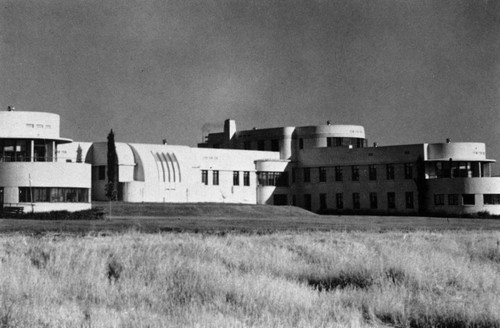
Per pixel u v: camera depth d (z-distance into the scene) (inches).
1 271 805.9
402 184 3651.6
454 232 1808.6
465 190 3383.4
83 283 772.0
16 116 2738.7
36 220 2314.2
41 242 1191.6
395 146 3688.5
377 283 824.9
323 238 1456.7
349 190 3870.6
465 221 2787.9
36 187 2662.4
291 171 4089.6
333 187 3939.5
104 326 582.6
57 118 2832.2
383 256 978.7
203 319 600.7
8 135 2721.5
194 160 3671.3
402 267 883.4
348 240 1387.8
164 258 912.3
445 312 668.1
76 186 2738.7
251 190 3956.7
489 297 727.7
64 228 1831.9
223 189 3826.3
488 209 3351.4
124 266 865.5
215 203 3518.7
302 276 916.6
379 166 3754.9
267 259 978.7
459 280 858.1
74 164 2738.7
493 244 1259.2
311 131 4092.0
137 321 597.3
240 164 3914.9
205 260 946.7
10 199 2647.6
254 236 1502.2
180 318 610.9
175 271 831.7
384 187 3722.9
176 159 3572.8
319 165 4003.4
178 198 3535.9
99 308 661.3
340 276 888.3
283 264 963.3
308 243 1231.5
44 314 622.2
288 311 660.1
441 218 3125.0
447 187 3444.9
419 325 650.2
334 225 2304.4
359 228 2080.5
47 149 2839.6
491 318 641.0
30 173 2655.0
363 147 3823.8
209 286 751.7
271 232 1770.4
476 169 3678.6
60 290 741.3
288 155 4111.7
